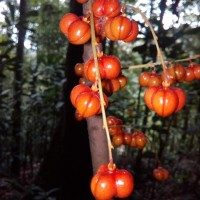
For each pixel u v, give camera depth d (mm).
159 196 4902
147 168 5551
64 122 3668
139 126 4555
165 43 3436
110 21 1208
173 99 1079
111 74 1172
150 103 1136
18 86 5129
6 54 3934
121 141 1818
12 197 4062
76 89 1110
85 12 1280
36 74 5168
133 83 6750
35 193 4000
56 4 6367
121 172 1003
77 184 3713
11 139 5371
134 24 1259
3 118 5199
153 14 3955
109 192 974
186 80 1650
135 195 4555
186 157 6297
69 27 1229
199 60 5191
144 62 3779
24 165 5531
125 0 4258
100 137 1342
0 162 5176
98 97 1069
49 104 5137
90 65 1164
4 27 4102
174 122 5750
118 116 4555
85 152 3693
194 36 7230
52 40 6074
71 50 3414
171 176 5445
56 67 5078
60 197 3795
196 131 5457
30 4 5898
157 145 6094
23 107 6008
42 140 5883
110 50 4676
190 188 5152
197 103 6027
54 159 4527
